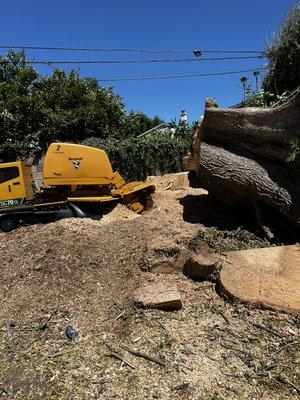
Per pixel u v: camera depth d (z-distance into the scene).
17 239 6.96
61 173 9.50
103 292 5.20
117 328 4.39
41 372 3.72
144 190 9.72
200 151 7.11
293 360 3.77
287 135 6.50
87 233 6.68
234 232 6.58
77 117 17.47
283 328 4.22
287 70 9.69
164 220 7.55
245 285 4.87
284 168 6.72
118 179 9.98
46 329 4.48
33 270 5.71
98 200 9.45
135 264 5.72
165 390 3.40
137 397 3.33
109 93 19.58
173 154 16.88
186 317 4.51
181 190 10.09
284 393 3.36
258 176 6.66
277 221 6.66
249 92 11.40
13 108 16.91
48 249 6.07
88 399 3.33
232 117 6.94
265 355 3.85
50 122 17.17
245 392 3.37
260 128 6.75
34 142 17.33
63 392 3.43
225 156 6.94
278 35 9.74
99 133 18.30
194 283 5.30
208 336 4.15
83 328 4.45
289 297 4.59
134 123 20.62
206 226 7.09
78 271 5.62
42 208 9.88
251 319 4.41
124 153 15.75
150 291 4.92
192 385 3.46
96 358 3.87
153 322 4.40
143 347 4.00
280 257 5.42
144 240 6.31
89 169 9.61
